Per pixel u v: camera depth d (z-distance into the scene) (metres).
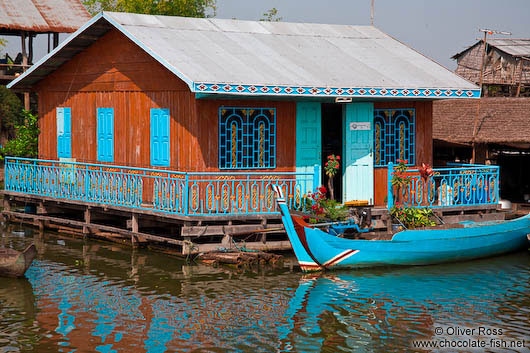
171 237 19.14
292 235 16.30
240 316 13.48
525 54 41.34
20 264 15.95
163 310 13.82
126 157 20.77
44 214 22.28
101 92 21.53
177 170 19.06
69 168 21.61
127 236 19.98
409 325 13.07
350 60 20.80
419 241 17.31
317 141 19.75
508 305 14.29
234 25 21.77
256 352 11.75
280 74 18.62
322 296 14.78
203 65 18.12
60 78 23.16
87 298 14.61
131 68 20.41
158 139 19.69
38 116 24.42
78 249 19.23
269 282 15.82
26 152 25.22
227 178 18.83
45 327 12.88
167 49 18.72
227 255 17.25
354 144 19.89
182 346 11.98
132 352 11.71
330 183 19.22
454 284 15.90
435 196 21.50
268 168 19.25
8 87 24.00
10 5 32.53
